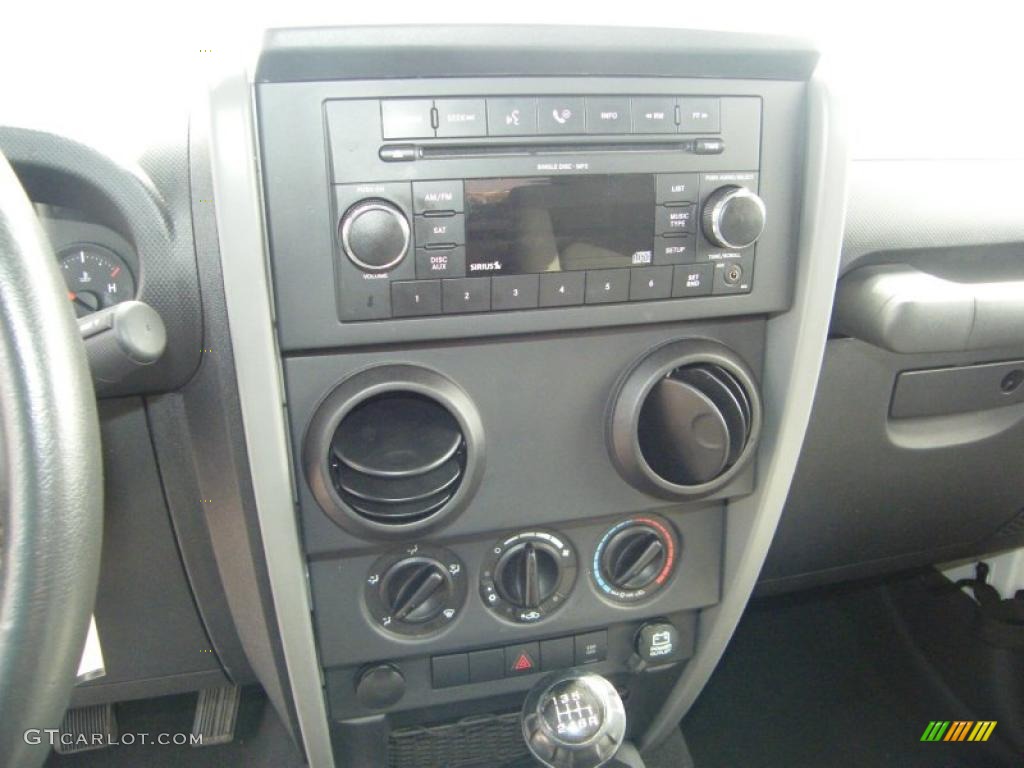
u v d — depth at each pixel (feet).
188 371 2.37
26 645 1.48
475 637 2.77
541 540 2.69
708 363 2.50
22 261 1.51
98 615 2.93
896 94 3.03
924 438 3.36
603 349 2.44
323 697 2.75
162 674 3.15
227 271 2.06
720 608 3.00
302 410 2.27
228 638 3.08
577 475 2.54
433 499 2.39
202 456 2.54
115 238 2.36
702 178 2.29
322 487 2.31
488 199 2.17
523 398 2.42
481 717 3.12
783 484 2.69
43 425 1.49
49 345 1.51
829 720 4.20
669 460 2.53
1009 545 4.07
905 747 4.06
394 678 2.74
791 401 2.55
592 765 2.63
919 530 3.76
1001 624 4.19
